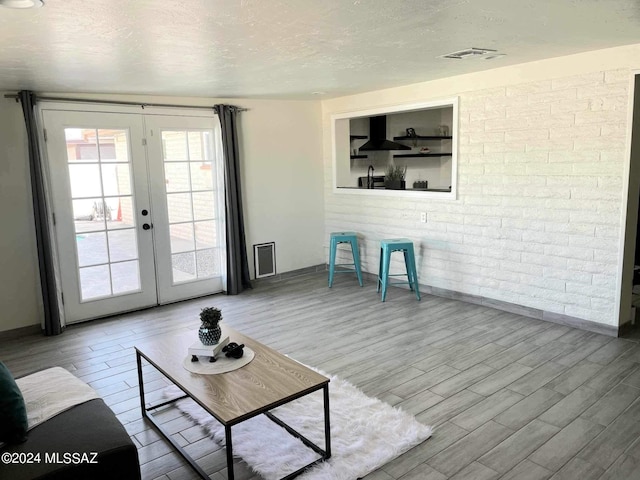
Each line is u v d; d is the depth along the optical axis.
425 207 5.40
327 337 4.23
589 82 3.90
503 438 2.62
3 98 4.30
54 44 2.83
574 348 3.82
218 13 2.36
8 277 4.46
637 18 2.77
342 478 2.31
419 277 5.60
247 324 4.64
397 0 2.28
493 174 4.69
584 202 4.07
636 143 3.79
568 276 4.25
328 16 2.49
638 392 3.10
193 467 2.45
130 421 2.94
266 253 6.21
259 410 2.16
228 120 5.54
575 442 2.57
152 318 4.94
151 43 2.90
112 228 4.96
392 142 7.98
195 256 5.59
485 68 4.43
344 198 6.43
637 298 4.89
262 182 6.09
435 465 2.41
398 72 4.40
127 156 4.98
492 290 4.87
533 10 2.55
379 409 2.93
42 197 4.41
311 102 6.43
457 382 3.30
